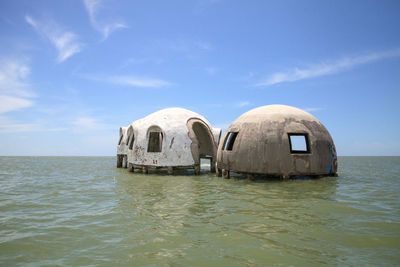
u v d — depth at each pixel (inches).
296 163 391.9
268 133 403.5
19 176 569.9
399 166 944.9
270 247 157.4
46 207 268.8
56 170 725.3
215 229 190.4
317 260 139.9
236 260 140.0
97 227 199.5
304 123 414.3
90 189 374.6
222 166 459.8
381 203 268.5
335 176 435.8
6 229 197.8
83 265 136.7
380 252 150.3
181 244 163.2
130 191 348.2
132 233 184.5
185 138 521.7
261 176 461.1
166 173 557.9
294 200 281.0
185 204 268.8
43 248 160.4
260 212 234.8
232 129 456.4
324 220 210.7
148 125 547.8
